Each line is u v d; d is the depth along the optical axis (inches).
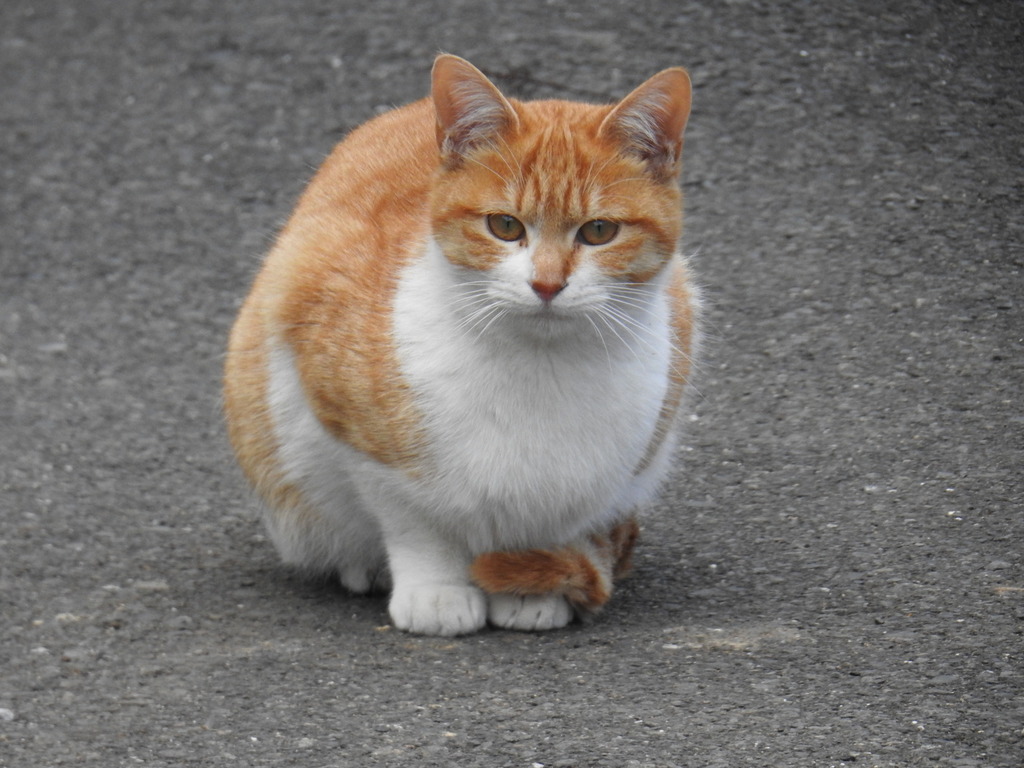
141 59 632.4
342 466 311.9
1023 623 291.4
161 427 431.2
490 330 284.4
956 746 244.7
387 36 617.9
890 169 515.5
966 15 581.9
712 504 366.0
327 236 318.0
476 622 305.4
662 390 303.9
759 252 486.3
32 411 441.1
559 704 266.5
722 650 287.7
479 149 283.6
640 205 284.0
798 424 403.5
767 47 576.7
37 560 349.4
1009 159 512.4
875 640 288.2
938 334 438.0
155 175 565.6
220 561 351.9
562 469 293.6
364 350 295.0
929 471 370.6
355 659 292.4
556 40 591.8
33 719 268.7
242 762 249.8
